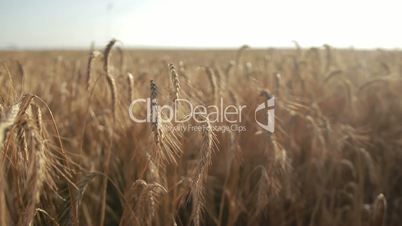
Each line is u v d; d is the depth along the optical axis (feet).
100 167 15.02
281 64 22.70
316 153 15.35
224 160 15.76
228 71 18.79
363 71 25.54
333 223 14.65
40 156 6.56
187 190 10.33
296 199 14.80
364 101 21.75
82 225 12.76
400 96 22.02
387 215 16.22
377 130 20.20
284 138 15.69
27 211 6.43
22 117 6.97
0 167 7.16
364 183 17.33
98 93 15.75
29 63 31.58
